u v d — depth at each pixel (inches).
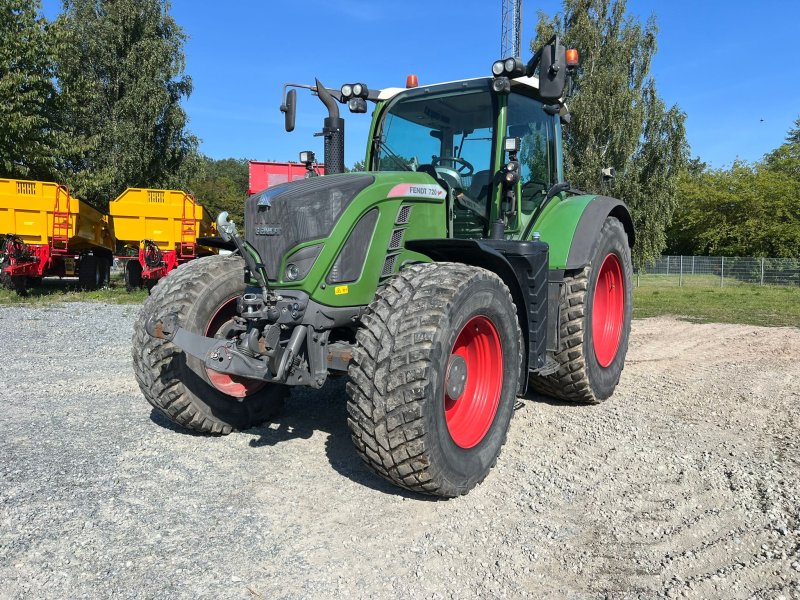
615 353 218.8
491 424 142.1
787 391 219.1
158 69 1043.3
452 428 136.1
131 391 211.9
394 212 148.6
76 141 909.2
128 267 627.8
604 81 990.4
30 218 541.0
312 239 135.3
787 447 159.9
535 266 162.2
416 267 136.9
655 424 182.1
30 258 539.5
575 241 191.9
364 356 123.8
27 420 177.6
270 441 164.4
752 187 1507.1
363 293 142.9
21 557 103.0
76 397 203.8
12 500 123.8
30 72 840.9
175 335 138.3
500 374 145.3
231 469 144.1
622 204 223.1
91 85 925.8
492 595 95.3
